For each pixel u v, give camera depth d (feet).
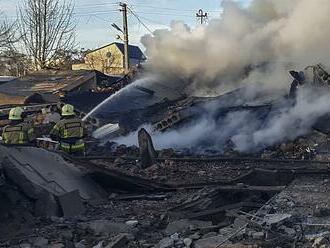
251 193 26.12
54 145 40.45
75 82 89.76
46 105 66.54
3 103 90.22
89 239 20.88
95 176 30.14
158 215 24.53
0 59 131.34
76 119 35.22
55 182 27.32
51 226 23.06
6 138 33.68
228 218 22.25
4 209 23.44
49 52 124.57
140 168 36.58
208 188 26.63
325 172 30.25
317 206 22.72
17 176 25.48
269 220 20.24
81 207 25.75
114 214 25.29
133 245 19.79
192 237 19.89
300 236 18.94
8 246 20.40
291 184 27.81
